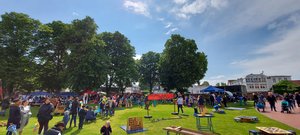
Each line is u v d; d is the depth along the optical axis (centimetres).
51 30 3475
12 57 2948
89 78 3253
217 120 1348
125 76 4244
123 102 2656
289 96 1998
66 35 3522
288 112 1712
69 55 3331
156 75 6222
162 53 4741
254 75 8719
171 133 972
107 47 4434
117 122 1351
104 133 786
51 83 3784
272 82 8712
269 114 1662
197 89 6806
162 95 1683
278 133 670
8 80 2798
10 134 724
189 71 4050
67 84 3306
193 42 4512
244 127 1100
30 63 3234
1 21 2973
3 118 1531
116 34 4528
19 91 3316
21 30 3017
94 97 3447
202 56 4519
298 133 959
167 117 1499
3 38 2931
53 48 3703
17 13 3039
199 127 1057
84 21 3541
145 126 1166
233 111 1920
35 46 3422
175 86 4194
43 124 829
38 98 3334
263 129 735
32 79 3456
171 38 4491
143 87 6962
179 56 4178
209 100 2789
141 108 2272
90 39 3519
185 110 2011
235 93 3350
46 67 3650
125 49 4481
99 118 1550
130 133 1005
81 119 1129
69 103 1816
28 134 962
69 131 1059
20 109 828
